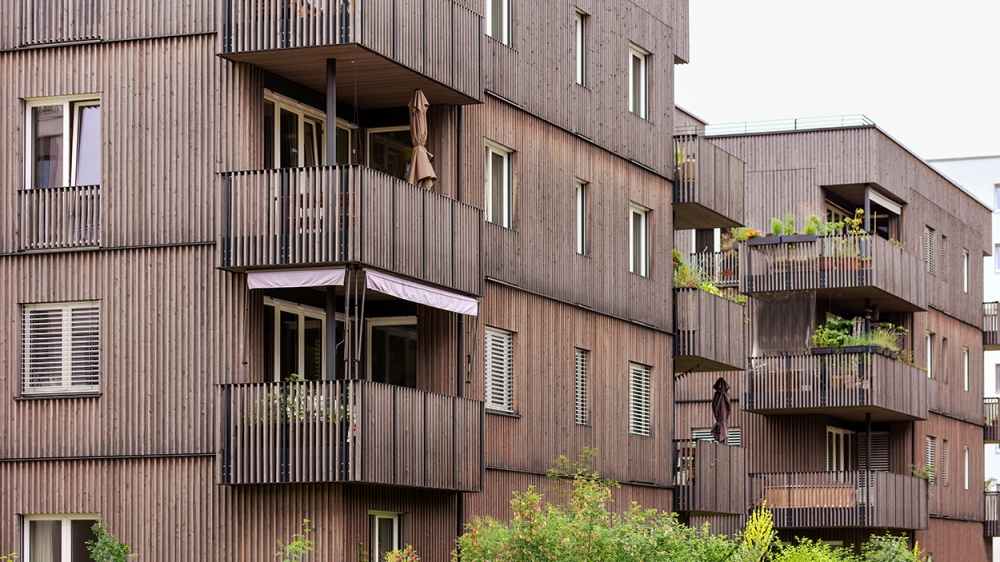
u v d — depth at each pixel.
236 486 24.64
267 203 24.31
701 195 35.09
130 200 25.44
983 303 58.62
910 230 50.53
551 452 29.67
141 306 25.23
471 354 27.45
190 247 25.09
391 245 24.69
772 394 44.81
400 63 25.08
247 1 24.61
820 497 44.69
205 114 25.23
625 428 32.34
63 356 25.64
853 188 48.03
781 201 48.06
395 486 25.48
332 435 23.78
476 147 28.02
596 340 31.45
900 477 46.16
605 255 32.03
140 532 24.92
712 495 34.59
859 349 44.28
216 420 24.69
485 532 25.41
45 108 26.16
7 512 25.58
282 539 24.38
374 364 27.89
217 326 24.88
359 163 27.97
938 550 51.75
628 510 32.03
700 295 34.75
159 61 25.52
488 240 28.00
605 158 32.22
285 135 26.36
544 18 30.31
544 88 30.17
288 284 24.36
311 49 24.34
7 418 25.70
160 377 25.05
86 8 25.94
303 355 26.62
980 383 57.56
